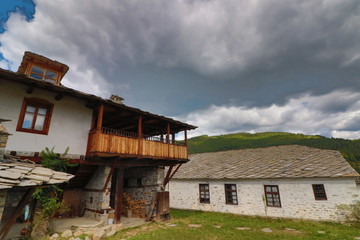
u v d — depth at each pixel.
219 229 9.90
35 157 7.26
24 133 7.28
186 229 9.62
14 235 6.23
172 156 11.26
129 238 7.85
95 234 7.52
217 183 16.11
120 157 8.88
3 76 6.44
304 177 12.45
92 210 9.59
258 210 13.77
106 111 9.68
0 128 5.49
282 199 13.14
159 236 8.20
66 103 8.68
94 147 8.18
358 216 10.48
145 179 12.55
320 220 11.67
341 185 11.57
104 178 9.34
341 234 8.89
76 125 8.79
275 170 14.34
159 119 11.01
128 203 12.61
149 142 10.12
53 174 5.46
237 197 14.90
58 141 8.07
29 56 9.14
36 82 6.76
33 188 5.09
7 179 4.16
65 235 7.07
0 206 4.52
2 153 5.45
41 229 6.87
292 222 11.84
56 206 7.23
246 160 17.97
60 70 10.04
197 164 20.36
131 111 9.62
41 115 7.93
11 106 7.17
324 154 15.14
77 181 10.35
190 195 17.23
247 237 8.46
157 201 11.62
